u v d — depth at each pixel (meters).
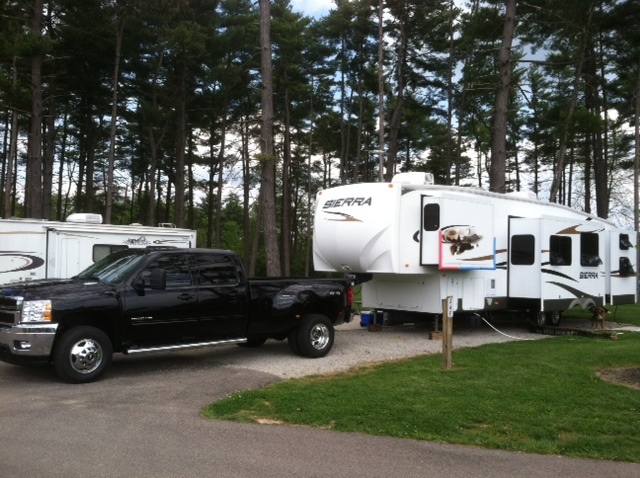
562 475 4.77
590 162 36.62
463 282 12.61
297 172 46.53
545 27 22.59
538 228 13.12
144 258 8.70
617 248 15.63
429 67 31.14
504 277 13.51
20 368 8.96
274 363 9.50
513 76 29.50
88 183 34.53
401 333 13.27
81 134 36.62
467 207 12.11
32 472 4.61
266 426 5.98
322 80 37.94
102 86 30.27
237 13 33.00
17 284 8.33
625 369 8.98
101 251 13.25
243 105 37.09
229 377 8.27
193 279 9.00
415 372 8.45
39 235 12.52
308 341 9.96
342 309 10.55
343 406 6.57
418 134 41.09
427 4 28.47
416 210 11.83
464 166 46.94
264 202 16.81
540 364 9.08
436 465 4.95
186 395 7.24
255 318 9.55
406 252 11.65
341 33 35.56
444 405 6.64
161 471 4.67
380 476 4.68
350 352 10.63
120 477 4.53
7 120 30.55
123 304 8.26
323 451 5.25
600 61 27.88
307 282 10.28
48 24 25.06
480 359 9.55
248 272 39.34
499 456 5.22
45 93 28.88
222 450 5.21
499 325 15.21
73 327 8.01
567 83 32.94
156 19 27.03
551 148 37.56
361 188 12.06
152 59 30.80
